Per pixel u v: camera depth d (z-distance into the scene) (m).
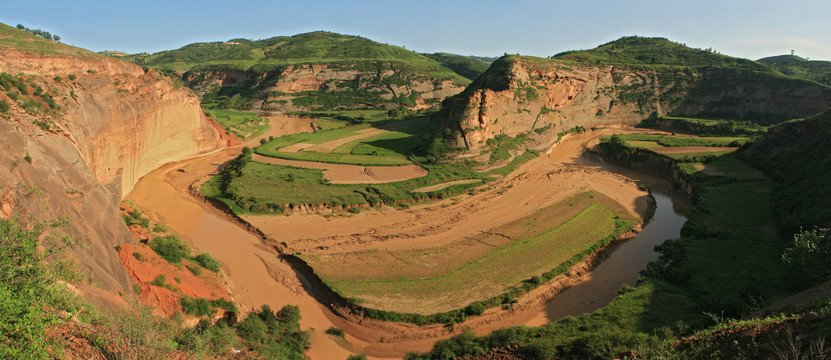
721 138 119.00
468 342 35.91
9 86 51.94
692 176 82.75
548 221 65.81
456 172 89.62
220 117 150.25
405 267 51.72
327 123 162.00
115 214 43.16
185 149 102.12
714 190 73.12
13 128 40.22
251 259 54.75
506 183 86.94
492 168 93.69
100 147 63.47
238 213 68.69
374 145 112.12
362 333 41.03
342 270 50.78
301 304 45.59
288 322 40.53
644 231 64.50
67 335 17.50
